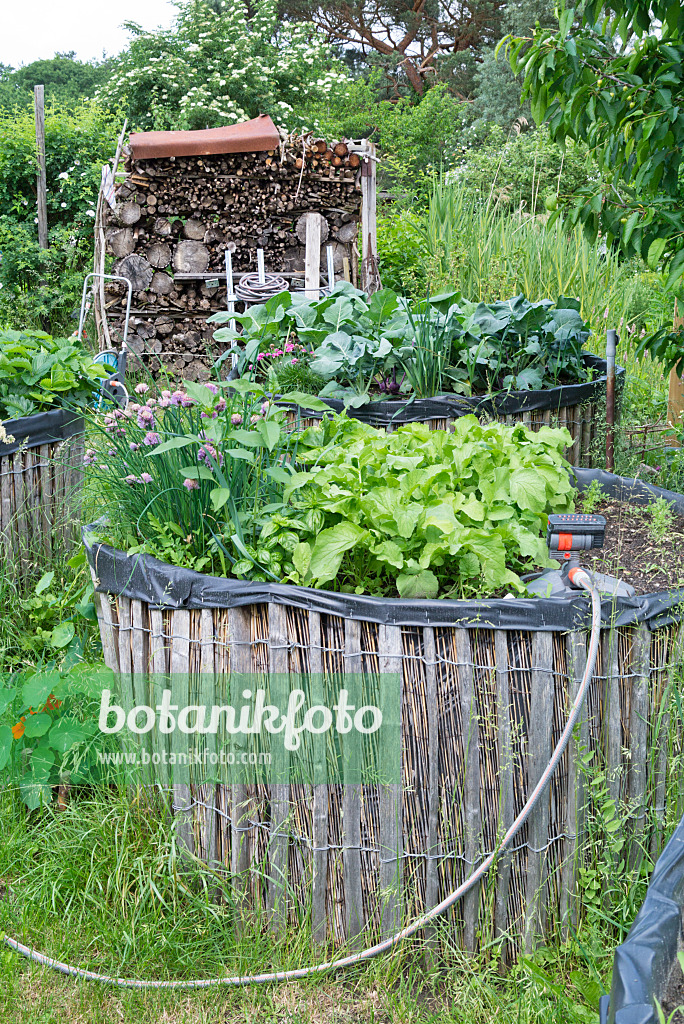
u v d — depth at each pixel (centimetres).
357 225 863
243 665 222
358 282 873
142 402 269
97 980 210
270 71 1579
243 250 832
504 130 1781
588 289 803
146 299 825
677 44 326
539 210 1160
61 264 1005
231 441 253
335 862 220
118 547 253
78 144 1044
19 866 242
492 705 212
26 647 323
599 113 331
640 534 293
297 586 218
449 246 895
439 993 213
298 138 828
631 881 220
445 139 1809
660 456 489
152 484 254
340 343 488
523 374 491
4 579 348
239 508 256
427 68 2638
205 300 825
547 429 328
